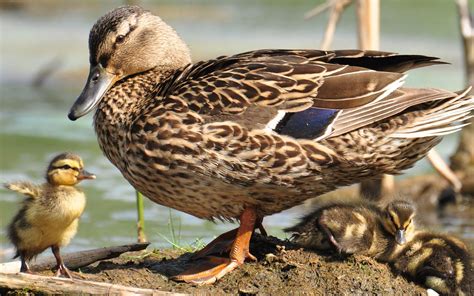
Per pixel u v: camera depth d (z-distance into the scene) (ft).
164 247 45.80
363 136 38.14
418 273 38.47
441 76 84.94
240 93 38.11
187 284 37.86
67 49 99.19
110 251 40.68
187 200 38.86
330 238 38.60
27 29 108.06
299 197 39.22
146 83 41.39
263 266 38.55
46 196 36.47
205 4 119.14
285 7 118.11
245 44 96.43
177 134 37.68
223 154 37.52
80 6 121.70
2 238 50.85
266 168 37.65
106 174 63.72
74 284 35.78
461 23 63.41
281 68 38.86
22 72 91.40
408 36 95.71
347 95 38.24
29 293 35.88
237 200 38.60
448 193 61.72
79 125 76.38
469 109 39.24
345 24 102.94
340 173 38.70
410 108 39.01
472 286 38.52
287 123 37.91
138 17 42.65
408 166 40.22
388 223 38.65
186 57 43.42
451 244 39.11
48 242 37.22
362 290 37.60
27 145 69.46
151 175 38.58
